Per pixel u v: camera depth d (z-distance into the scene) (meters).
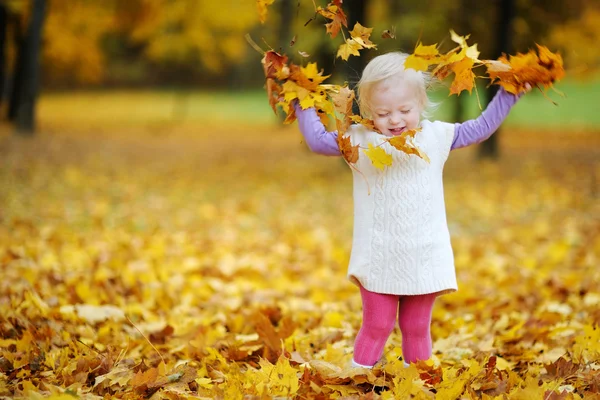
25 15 23.58
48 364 3.55
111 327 4.45
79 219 9.06
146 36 30.33
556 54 3.11
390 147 3.17
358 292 5.98
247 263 6.89
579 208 10.34
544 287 5.77
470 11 18.78
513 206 10.71
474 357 3.86
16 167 13.65
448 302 5.56
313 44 18.69
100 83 58.84
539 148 21.08
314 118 3.30
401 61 3.19
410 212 3.17
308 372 3.19
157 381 3.22
